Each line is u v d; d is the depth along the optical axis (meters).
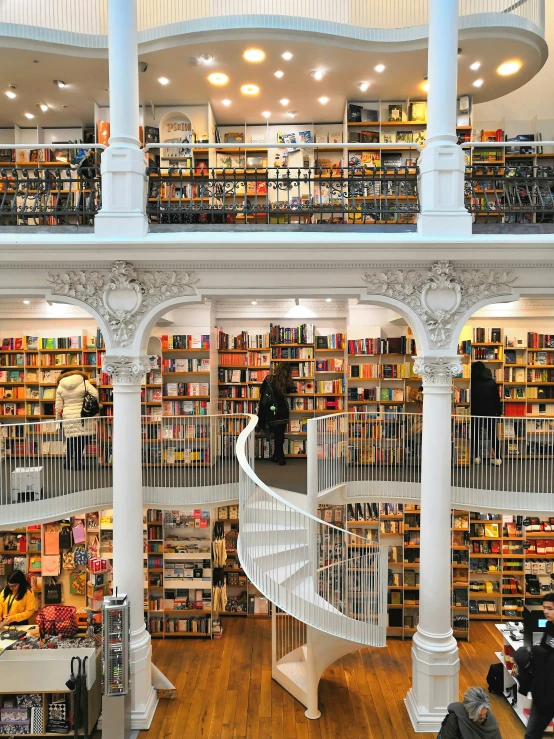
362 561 6.07
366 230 5.77
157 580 8.41
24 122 9.16
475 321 8.95
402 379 8.63
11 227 5.79
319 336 9.29
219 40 6.88
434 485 5.62
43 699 5.53
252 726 5.78
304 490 6.77
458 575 8.65
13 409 9.02
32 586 8.57
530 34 6.97
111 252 5.50
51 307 8.95
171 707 6.14
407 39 7.04
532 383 8.80
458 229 5.50
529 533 8.67
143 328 5.72
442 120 5.55
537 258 5.50
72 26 7.76
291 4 7.84
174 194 8.50
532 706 4.38
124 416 5.68
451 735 3.87
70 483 6.70
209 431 7.72
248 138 9.27
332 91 8.21
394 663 7.41
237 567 8.86
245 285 5.73
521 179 5.96
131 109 5.61
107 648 5.19
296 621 7.72
